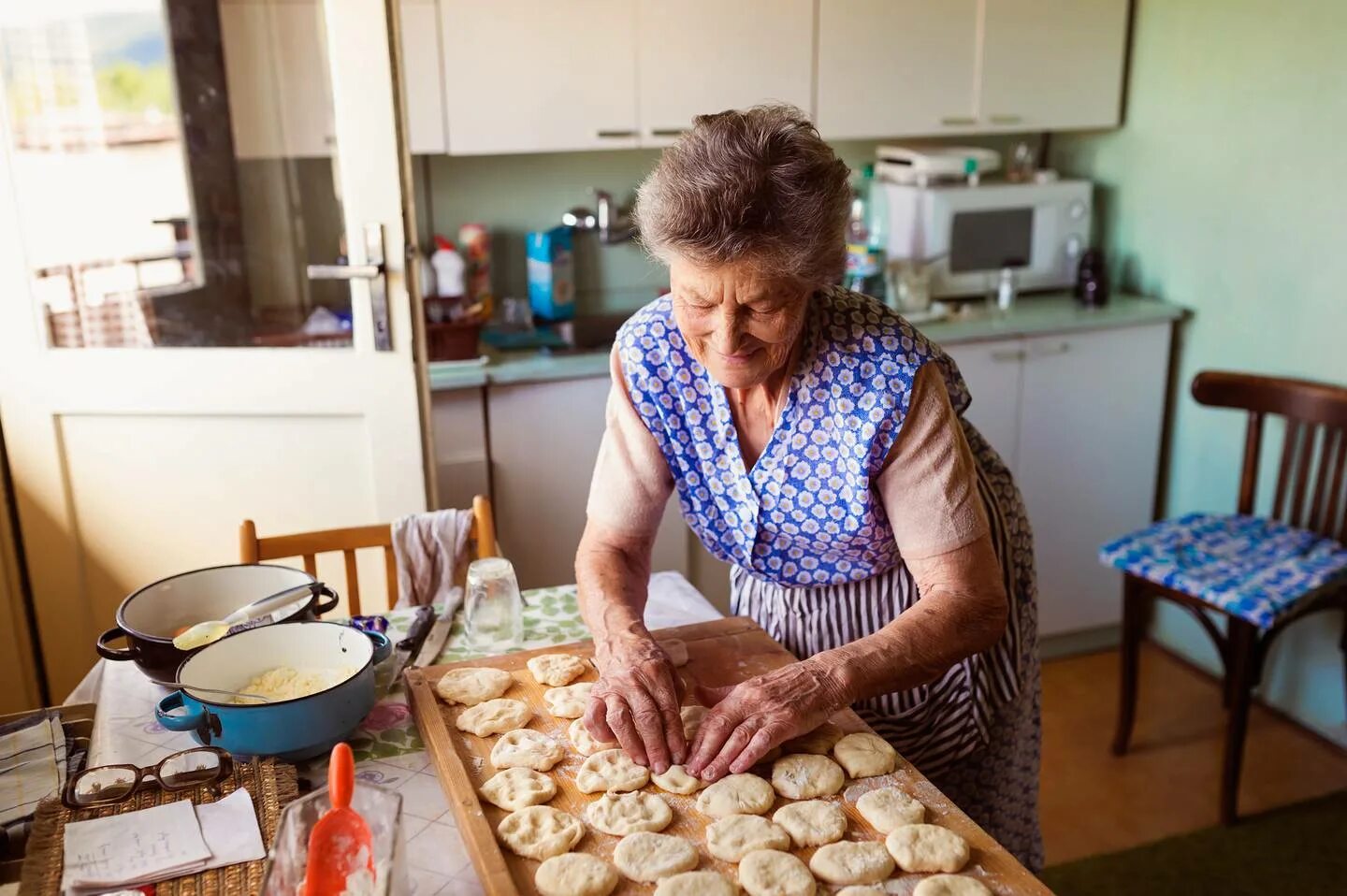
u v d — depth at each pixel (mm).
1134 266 3234
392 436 2301
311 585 1352
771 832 1038
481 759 1164
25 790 1126
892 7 2812
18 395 2264
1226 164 2859
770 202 1007
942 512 1209
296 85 2213
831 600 1393
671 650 1337
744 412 1256
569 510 2650
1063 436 2980
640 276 3184
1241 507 2707
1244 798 2518
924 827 1042
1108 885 2236
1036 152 3471
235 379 2262
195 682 1184
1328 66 2551
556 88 2619
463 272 2760
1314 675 2758
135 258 2258
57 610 2396
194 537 2373
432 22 2500
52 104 2154
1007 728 1486
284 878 897
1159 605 3229
